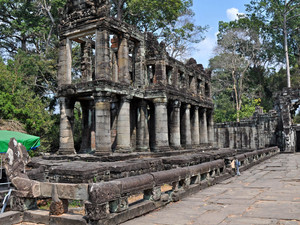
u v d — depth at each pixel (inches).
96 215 269.3
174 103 1048.8
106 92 773.9
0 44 1652.3
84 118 1011.9
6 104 1043.3
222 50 2212.1
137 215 320.5
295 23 2134.6
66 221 285.9
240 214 315.9
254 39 2197.3
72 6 856.9
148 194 357.4
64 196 297.1
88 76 983.0
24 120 1088.2
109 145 774.5
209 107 1392.7
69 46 888.9
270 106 2294.5
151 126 1082.1
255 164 912.9
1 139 616.1
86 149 995.3
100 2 805.9
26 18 1589.6
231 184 541.6
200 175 505.0
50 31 1572.3
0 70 1163.3
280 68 2429.9
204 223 287.3
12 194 328.2
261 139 1685.5
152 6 1440.7
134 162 630.5
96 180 504.4
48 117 1206.3
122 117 856.9
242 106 2025.1
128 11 1569.9
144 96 969.5
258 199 389.1
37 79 1530.5
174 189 410.3
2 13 1615.4
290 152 1475.1
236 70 2220.7
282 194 417.4
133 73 979.3
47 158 807.1
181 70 1145.4
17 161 345.7
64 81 872.3
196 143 1230.9
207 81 1433.3
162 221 301.6
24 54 1444.4
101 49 788.0
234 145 1791.3
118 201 298.2
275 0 1985.7
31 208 330.3
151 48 992.9
